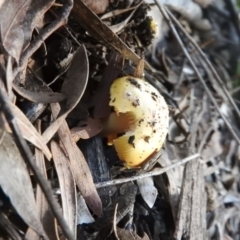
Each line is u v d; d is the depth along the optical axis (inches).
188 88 6.9
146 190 4.6
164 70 6.8
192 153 5.7
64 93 4.0
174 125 5.9
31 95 3.7
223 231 5.8
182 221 4.7
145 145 4.1
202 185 5.1
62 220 3.0
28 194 3.3
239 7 9.0
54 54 4.2
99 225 4.1
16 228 3.5
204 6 8.0
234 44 8.3
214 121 6.8
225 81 8.0
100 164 4.3
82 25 4.5
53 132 3.8
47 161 3.9
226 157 6.7
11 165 3.3
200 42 8.1
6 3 3.6
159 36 7.1
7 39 3.6
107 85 4.5
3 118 3.1
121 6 4.9
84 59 4.0
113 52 4.6
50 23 4.1
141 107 4.1
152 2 6.2
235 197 6.3
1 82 3.4
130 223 4.3
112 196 4.2
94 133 4.2
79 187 3.9
